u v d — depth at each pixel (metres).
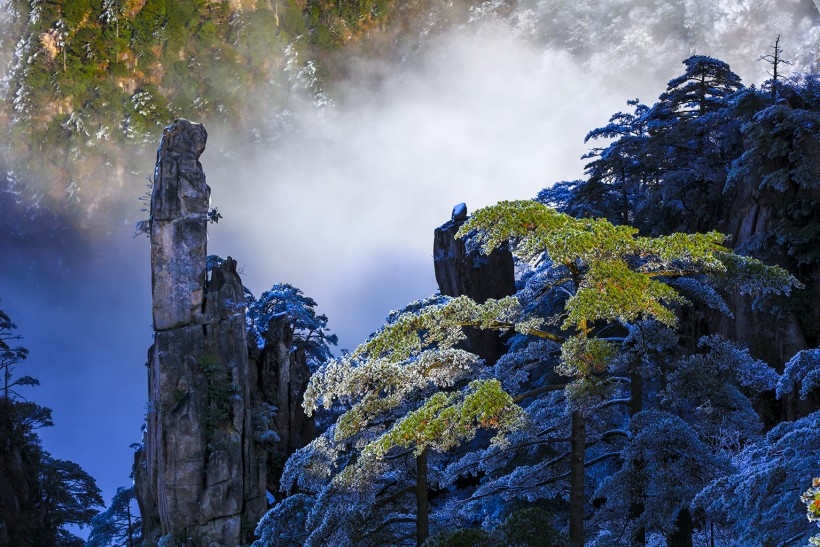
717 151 53.75
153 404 66.19
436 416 26.42
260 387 72.81
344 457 37.00
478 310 28.61
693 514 28.73
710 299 29.66
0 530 76.69
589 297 25.58
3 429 87.38
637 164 56.69
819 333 41.53
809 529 19.98
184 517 62.53
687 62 56.59
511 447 28.81
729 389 28.34
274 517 35.25
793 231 42.72
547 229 27.06
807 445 20.80
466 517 32.94
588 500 32.88
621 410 34.22
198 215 69.69
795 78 52.50
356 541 29.88
